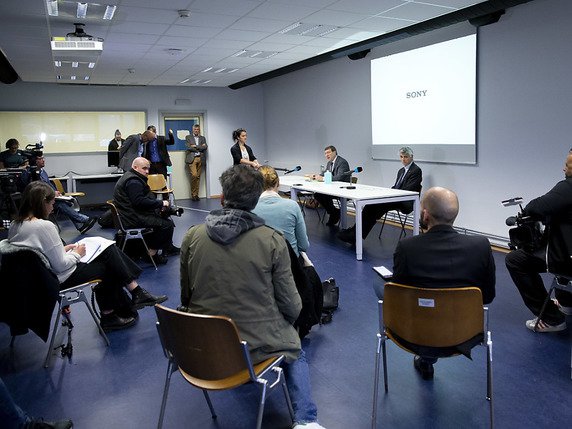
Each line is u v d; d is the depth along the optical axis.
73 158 9.55
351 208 7.75
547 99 4.69
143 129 10.05
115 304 3.25
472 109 5.48
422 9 4.72
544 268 2.95
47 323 2.60
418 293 1.90
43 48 5.91
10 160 7.22
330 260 4.88
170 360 1.89
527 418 2.14
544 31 4.65
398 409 2.24
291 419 2.17
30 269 2.54
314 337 3.05
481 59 5.34
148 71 8.05
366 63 7.27
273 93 10.37
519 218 2.96
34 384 2.57
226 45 6.18
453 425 2.11
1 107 8.95
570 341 2.88
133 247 4.83
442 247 1.97
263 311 1.81
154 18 4.72
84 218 6.73
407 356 2.76
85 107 9.56
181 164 10.52
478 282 2.00
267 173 2.80
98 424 2.20
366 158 7.50
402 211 5.52
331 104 8.27
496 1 4.48
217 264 1.78
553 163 4.71
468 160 5.61
